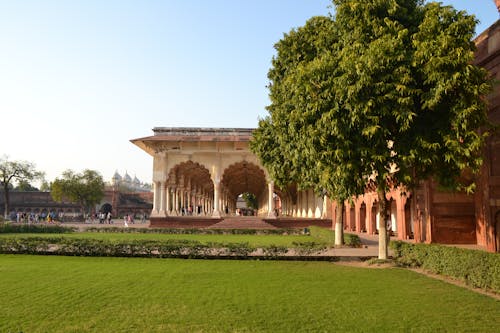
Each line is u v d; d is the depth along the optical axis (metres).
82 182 43.16
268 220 23.50
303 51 10.62
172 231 20.66
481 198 11.36
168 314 4.67
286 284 6.50
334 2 8.31
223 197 37.03
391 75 6.80
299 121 8.03
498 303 5.27
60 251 10.62
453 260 7.01
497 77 9.62
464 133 6.88
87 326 4.21
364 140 7.26
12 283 6.45
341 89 6.89
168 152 24.69
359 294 5.77
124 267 8.37
